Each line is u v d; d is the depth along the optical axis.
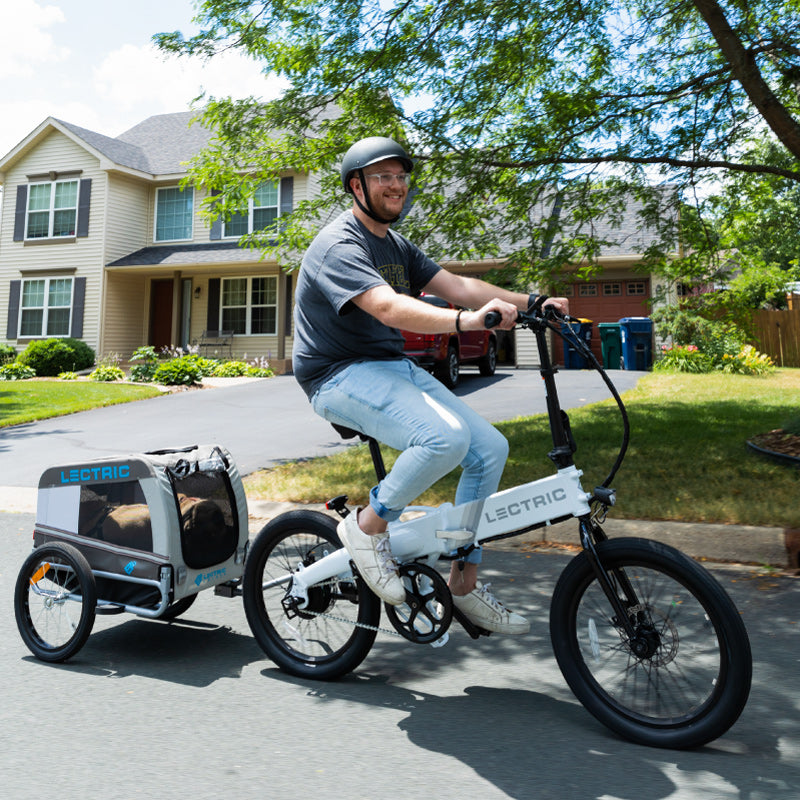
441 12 7.77
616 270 20.34
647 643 2.51
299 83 7.85
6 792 2.22
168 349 22.67
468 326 2.44
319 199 8.40
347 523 2.87
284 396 14.65
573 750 2.45
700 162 7.72
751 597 3.97
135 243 23.75
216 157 8.51
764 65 8.19
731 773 2.27
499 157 8.03
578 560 2.67
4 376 20.25
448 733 2.59
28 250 23.67
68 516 3.57
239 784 2.25
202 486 3.56
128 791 2.22
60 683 3.12
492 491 2.86
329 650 3.21
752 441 7.58
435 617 2.86
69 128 22.95
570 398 12.45
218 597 4.46
